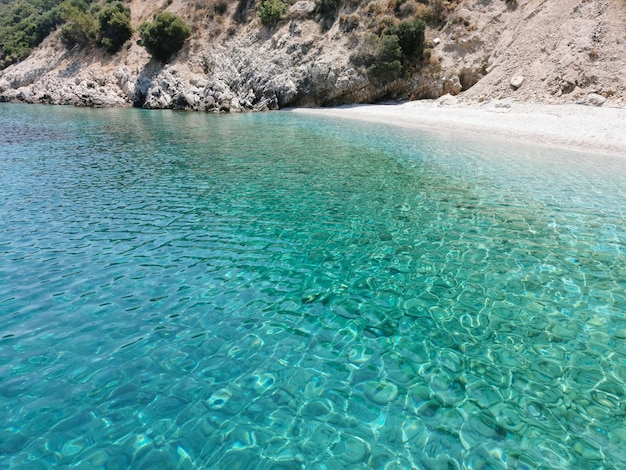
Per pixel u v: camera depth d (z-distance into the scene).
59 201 12.44
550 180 14.23
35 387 4.98
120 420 4.49
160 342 5.88
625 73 24.88
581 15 28.94
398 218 11.02
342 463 3.95
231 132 27.17
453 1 39.22
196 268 8.16
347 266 8.32
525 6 34.56
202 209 11.79
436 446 4.14
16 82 66.50
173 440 4.23
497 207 11.76
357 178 15.08
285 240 9.61
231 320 6.44
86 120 35.12
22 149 21.22
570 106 25.03
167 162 18.09
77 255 8.68
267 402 4.75
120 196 12.99
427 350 5.73
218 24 52.12
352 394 4.89
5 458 4.01
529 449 4.11
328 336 6.05
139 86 51.84
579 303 6.90
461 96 34.31
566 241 9.42
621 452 4.08
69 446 4.16
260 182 14.65
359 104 41.78
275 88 44.44
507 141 21.12
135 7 62.84
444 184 14.12
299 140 23.41
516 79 30.53
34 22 75.69
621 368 5.33
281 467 3.91
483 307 6.81
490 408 4.66
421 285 7.56
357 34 40.94
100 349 5.72
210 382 5.09
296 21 45.66
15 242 9.30
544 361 5.48
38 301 6.91
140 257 8.62
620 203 11.86
